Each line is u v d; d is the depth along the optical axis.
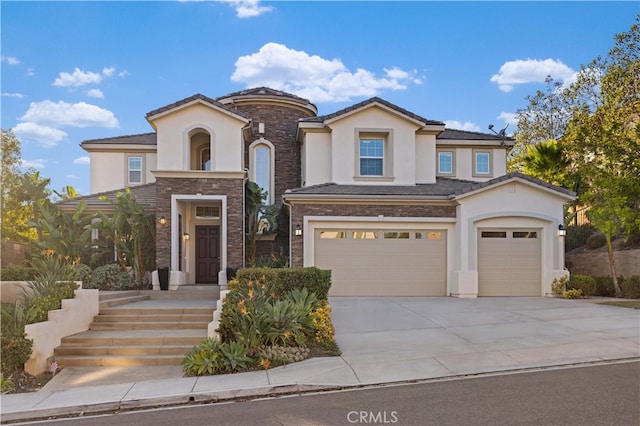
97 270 15.98
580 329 11.07
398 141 19.28
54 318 9.82
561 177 21.81
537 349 9.30
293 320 9.70
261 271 12.28
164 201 17.05
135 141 21.22
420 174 20.05
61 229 16.56
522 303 15.43
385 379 7.62
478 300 16.23
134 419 6.32
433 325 11.88
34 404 7.04
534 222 17.44
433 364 8.39
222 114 18.08
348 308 14.46
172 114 17.97
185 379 8.05
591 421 5.56
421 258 17.56
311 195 17.05
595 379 7.35
